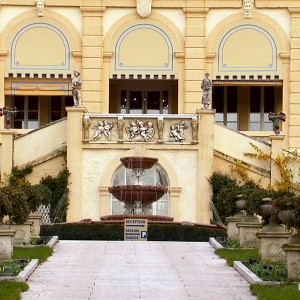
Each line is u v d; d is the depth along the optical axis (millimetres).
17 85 45000
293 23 45094
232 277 21422
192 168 39312
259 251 24281
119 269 22406
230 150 39781
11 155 39375
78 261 23703
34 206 27797
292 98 44719
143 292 19266
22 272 20516
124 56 45062
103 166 39156
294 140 44469
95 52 44938
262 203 23906
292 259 20109
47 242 27016
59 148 39562
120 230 31297
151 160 36031
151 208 37031
